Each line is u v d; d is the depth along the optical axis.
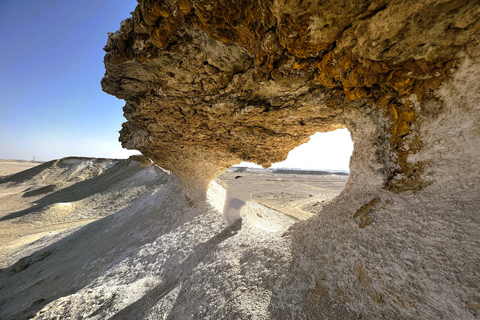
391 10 1.45
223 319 2.90
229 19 2.01
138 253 6.58
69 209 19.03
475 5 1.33
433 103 2.16
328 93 2.98
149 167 25.34
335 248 2.83
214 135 5.11
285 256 3.47
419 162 2.41
